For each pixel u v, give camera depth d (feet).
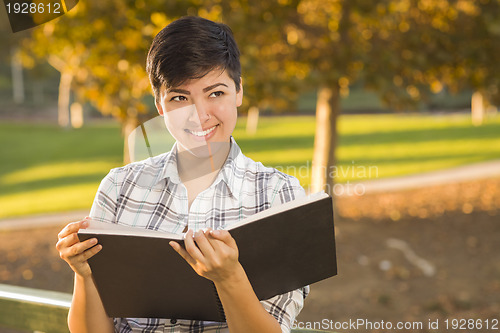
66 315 8.98
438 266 37.22
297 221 5.62
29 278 38.58
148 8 27.30
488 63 36.91
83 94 32.76
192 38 6.28
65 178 75.51
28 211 59.67
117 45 28.53
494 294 31.55
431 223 49.52
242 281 5.52
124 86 29.53
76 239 5.87
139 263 5.83
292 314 6.37
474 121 143.33
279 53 37.24
